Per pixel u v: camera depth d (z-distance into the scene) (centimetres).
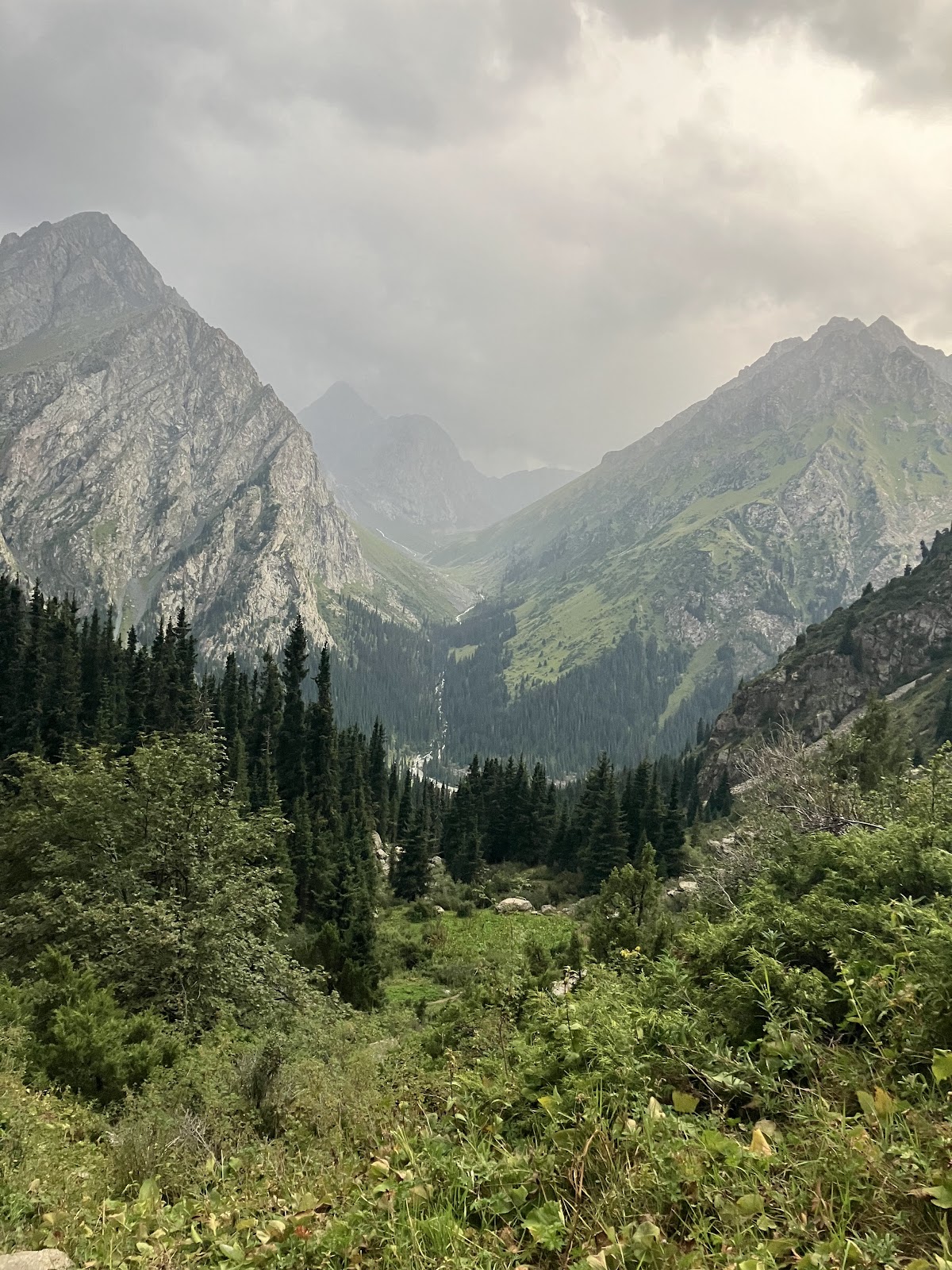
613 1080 555
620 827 7356
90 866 2827
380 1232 441
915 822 1111
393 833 9544
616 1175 422
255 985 2494
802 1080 526
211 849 2850
